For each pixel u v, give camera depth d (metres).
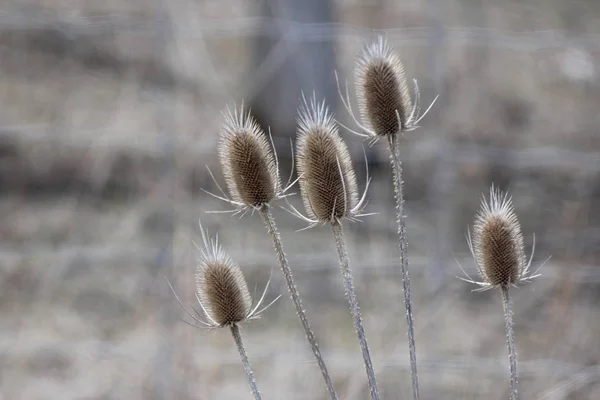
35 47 13.87
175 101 11.60
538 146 11.54
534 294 8.12
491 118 12.08
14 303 9.24
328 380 3.28
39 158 11.55
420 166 10.52
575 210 8.49
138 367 8.22
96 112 12.28
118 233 10.13
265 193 3.25
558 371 7.11
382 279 8.58
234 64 13.79
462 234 9.71
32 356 8.52
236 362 7.91
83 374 8.21
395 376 7.34
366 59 3.36
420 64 12.68
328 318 8.69
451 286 8.62
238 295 3.36
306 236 10.08
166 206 8.87
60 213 10.69
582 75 13.16
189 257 8.20
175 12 11.96
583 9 15.88
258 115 12.24
